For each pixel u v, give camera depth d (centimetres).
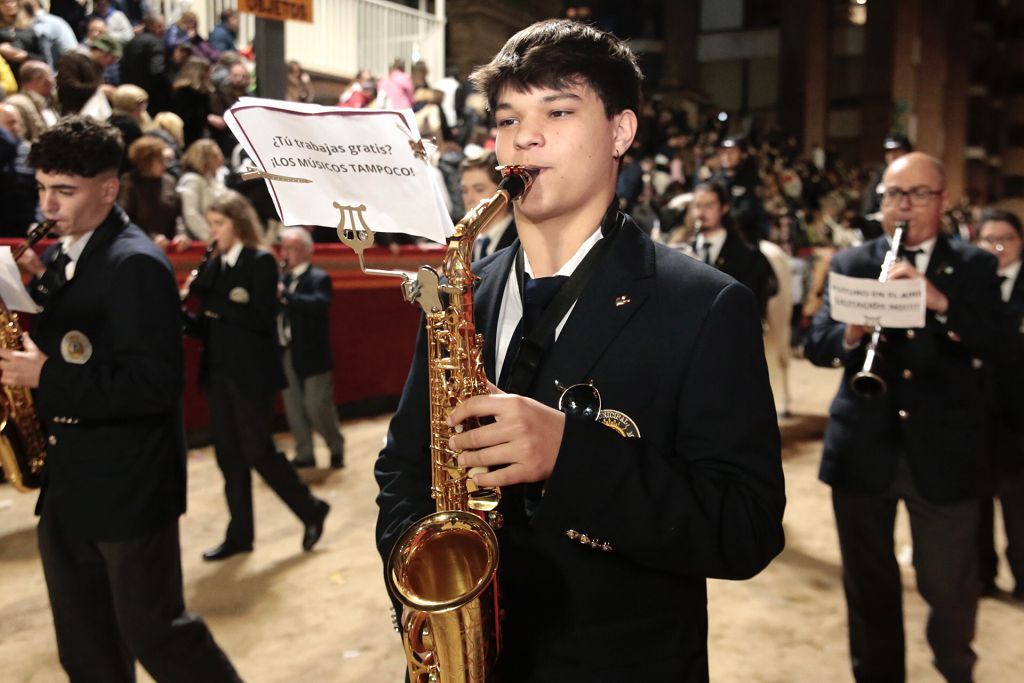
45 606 323
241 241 371
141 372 184
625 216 121
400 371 682
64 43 614
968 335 222
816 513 439
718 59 2773
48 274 196
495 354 123
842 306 227
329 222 115
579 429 100
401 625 117
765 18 2705
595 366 111
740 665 285
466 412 98
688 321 110
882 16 2523
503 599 114
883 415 229
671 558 103
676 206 588
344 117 108
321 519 384
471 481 108
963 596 227
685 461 108
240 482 375
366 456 539
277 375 376
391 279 668
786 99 2514
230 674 203
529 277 122
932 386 227
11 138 432
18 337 193
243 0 613
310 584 349
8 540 384
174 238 509
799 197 1485
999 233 360
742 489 105
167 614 193
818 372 910
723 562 103
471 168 338
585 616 110
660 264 116
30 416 202
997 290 237
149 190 497
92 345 188
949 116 3088
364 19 1005
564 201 112
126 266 188
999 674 279
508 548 114
